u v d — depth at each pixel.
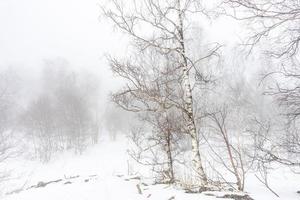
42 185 9.10
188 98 7.26
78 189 7.18
